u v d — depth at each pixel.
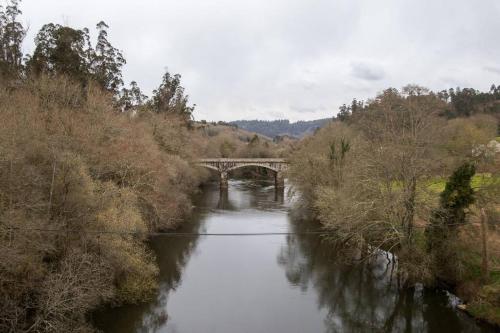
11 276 23.12
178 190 61.56
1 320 23.12
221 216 66.62
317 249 48.91
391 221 34.84
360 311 33.66
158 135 71.00
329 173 55.47
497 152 48.25
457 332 30.05
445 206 33.44
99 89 61.12
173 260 43.66
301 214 67.69
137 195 41.31
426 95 48.78
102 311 29.33
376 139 44.12
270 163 108.38
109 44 75.81
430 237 34.31
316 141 80.94
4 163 25.48
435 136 39.50
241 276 39.69
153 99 90.12
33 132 33.41
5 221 22.50
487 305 29.66
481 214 31.72
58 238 27.83
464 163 34.78
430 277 33.09
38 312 23.52
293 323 30.69
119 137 47.28
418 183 37.00
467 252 33.94
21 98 42.97
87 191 31.50
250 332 28.94
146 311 30.56
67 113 43.94
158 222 47.69
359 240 39.03
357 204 34.97
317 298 35.22
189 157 81.50
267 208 75.31
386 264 43.00
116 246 30.75
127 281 31.64
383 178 36.34
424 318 32.41
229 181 130.25
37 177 26.97
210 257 45.38
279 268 42.31
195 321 30.09
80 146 39.06
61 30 62.47
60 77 54.25
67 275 24.36
